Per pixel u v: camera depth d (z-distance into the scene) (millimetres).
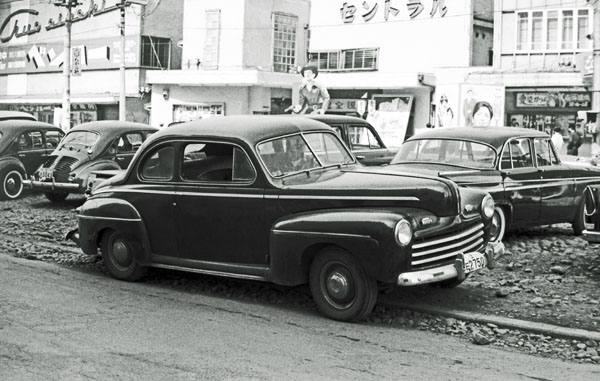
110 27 40156
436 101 29594
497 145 10438
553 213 11109
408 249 6473
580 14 27375
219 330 6551
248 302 7621
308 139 7840
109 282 8508
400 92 31172
